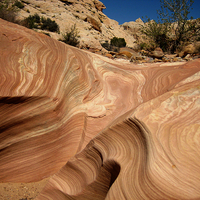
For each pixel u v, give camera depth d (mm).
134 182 1658
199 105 2105
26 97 2889
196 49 12289
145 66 5605
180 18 17734
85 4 35969
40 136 3143
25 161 3098
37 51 3455
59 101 3248
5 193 2748
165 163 1604
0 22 3729
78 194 2338
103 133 2178
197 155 1639
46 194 2650
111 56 11031
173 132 1830
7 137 2949
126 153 1950
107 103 3973
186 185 1464
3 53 3145
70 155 3275
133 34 42812
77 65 3787
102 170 2125
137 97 4219
